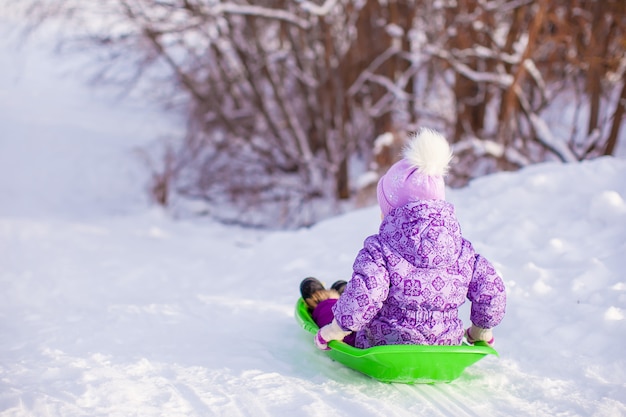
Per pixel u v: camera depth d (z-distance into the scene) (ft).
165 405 9.12
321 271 17.90
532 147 40.14
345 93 47.11
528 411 9.16
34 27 44.70
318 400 9.39
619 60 34.47
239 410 9.02
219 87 49.19
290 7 45.98
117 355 11.23
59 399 9.10
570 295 12.97
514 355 11.18
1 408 8.73
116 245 32.14
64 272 24.26
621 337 11.11
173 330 13.00
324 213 46.65
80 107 79.00
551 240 15.17
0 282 22.52
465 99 42.09
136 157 58.75
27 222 36.17
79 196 54.24
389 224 9.59
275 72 48.29
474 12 41.01
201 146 50.70
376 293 9.25
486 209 17.97
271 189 49.67
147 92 51.13
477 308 9.80
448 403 9.39
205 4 44.11
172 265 25.46
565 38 36.70
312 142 51.62
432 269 9.41
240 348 11.75
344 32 48.14
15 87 84.89
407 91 46.32
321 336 9.95
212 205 51.29
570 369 10.52
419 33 44.29
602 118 38.73
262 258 21.22
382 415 8.92
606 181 17.07
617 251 14.19
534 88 39.86
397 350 9.16
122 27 45.85
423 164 9.59
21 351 11.57
